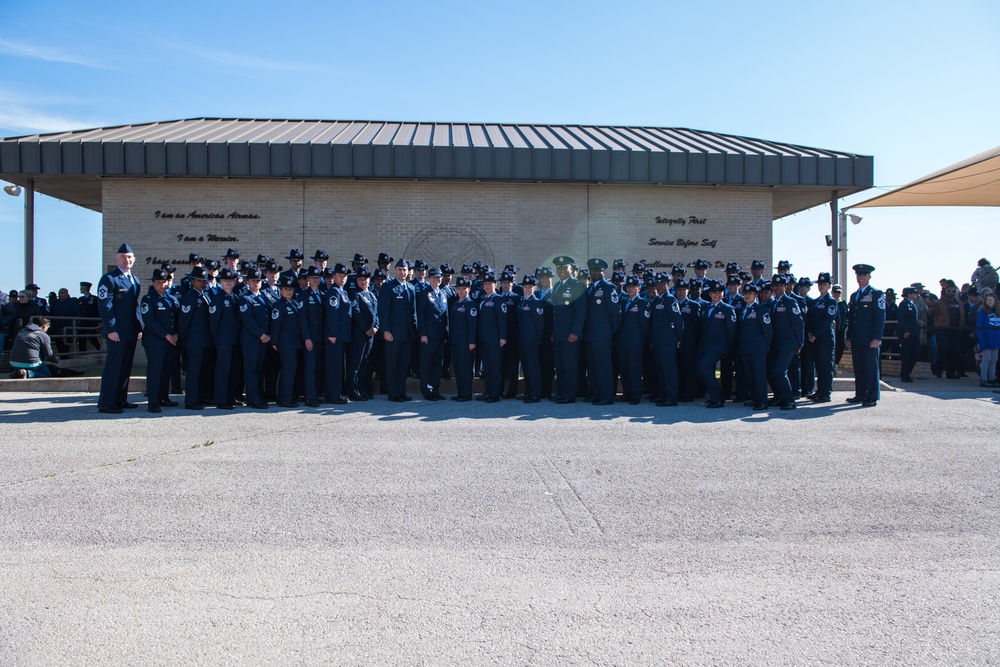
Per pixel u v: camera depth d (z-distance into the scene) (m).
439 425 9.30
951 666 3.57
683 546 5.12
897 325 15.44
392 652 3.66
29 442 8.12
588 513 5.79
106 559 4.79
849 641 3.81
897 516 5.79
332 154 17.42
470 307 11.73
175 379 12.38
